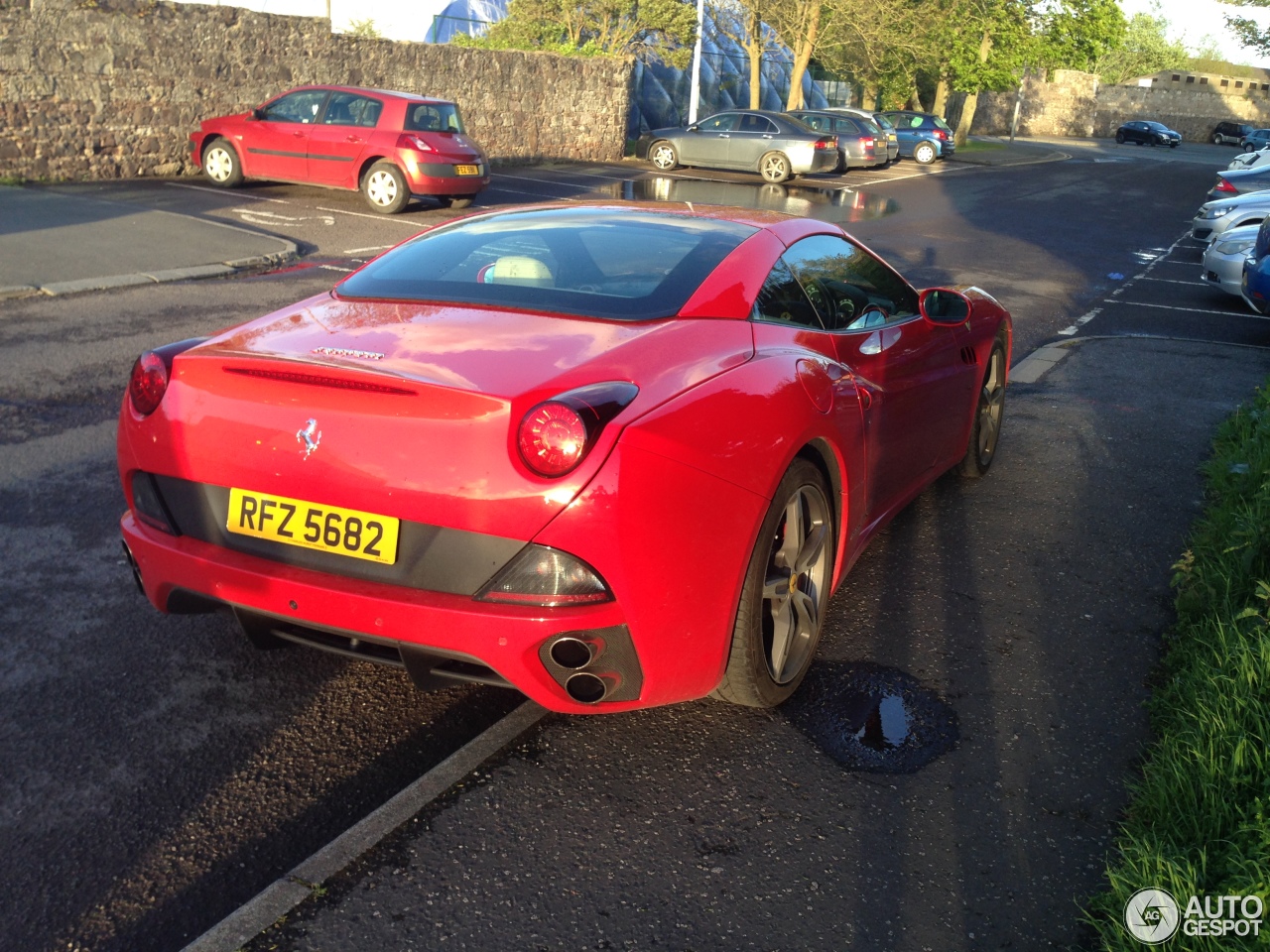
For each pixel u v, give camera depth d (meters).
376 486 2.32
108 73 14.93
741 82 38.16
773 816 2.48
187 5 15.80
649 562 2.29
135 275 8.96
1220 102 77.44
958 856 2.36
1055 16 47.41
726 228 3.33
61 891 2.21
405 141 13.91
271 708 2.92
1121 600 3.71
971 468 4.86
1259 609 3.12
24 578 3.60
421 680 2.44
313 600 2.40
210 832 2.42
